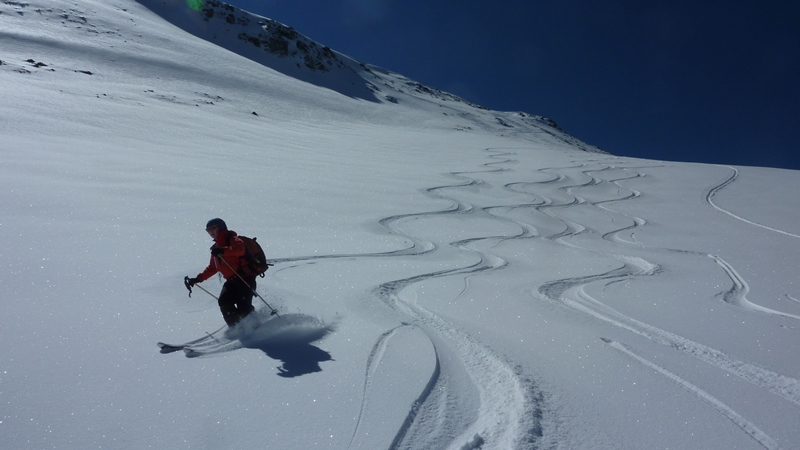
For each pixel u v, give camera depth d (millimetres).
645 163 32812
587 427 3508
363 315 5477
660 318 6273
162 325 4773
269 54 88938
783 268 10125
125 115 24984
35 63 37344
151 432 3080
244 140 25891
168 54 55125
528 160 33094
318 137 34375
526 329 5414
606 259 10398
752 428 3631
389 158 27953
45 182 10922
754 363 4887
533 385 4020
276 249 8383
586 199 20125
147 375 3779
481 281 7648
